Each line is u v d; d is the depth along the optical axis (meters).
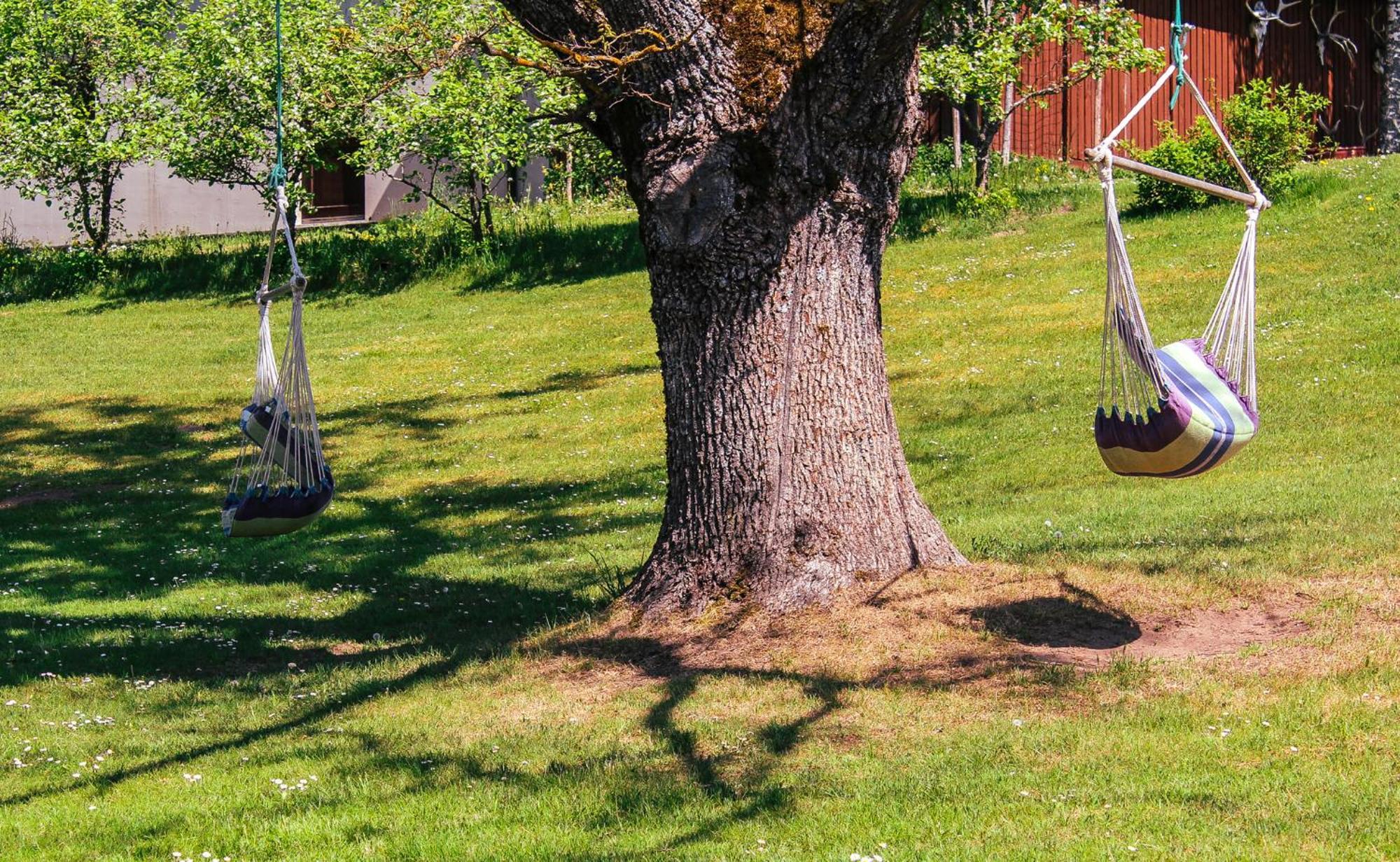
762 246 7.73
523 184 30.77
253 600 10.75
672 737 6.45
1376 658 6.63
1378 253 18.27
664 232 7.82
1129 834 5.05
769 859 5.01
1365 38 31.39
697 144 7.63
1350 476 10.72
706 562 7.95
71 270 28.77
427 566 11.60
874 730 6.36
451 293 25.94
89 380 21.50
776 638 7.55
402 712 7.25
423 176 32.09
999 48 23.11
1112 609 7.63
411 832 5.54
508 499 14.04
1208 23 28.89
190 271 28.67
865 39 7.43
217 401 19.83
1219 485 11.14
